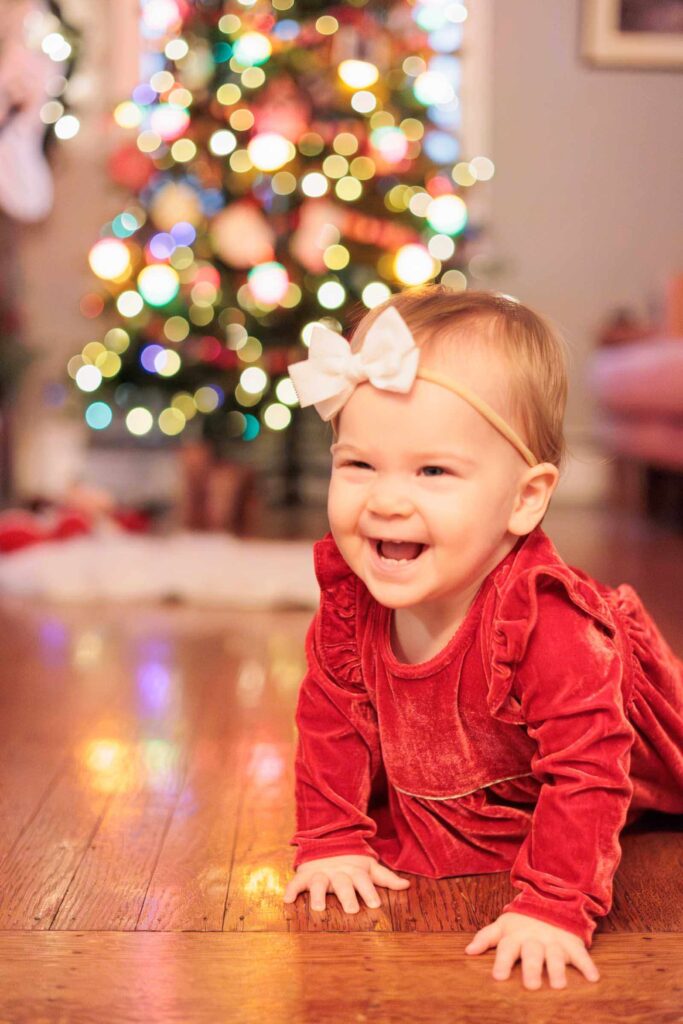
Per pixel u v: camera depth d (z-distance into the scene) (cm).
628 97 450
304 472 445
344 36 359
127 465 444
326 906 93
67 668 183
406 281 329
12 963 82
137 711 156
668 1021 74
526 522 91
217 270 348
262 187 348
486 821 101
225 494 342
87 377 345
